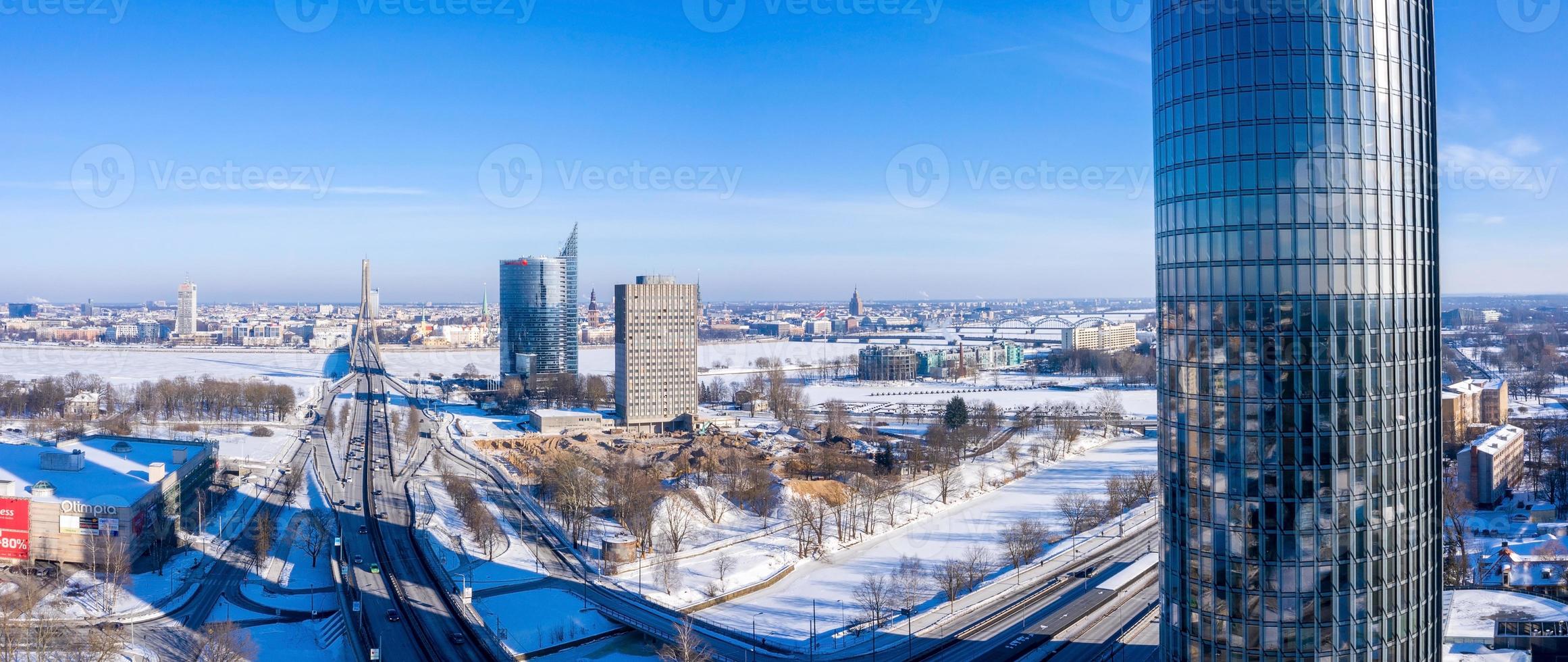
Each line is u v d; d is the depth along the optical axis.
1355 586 123.94
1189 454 129.00
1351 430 121.94
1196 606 129.75
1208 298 124.69
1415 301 124.81
